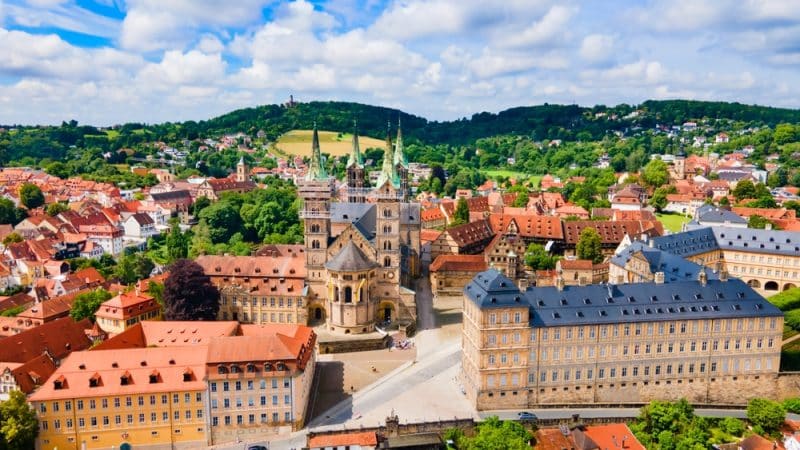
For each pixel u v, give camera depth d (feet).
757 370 551.59
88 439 465.47
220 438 485.56
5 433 429.38
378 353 635.66
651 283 557.74
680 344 537.65
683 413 499.51
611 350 529.45
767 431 500.33
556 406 526.98
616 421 500.74
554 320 519.19
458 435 470.39
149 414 473.67
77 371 472.03
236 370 480.64
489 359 512.63
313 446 453.99
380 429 485.97
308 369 539.70
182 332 565.12
